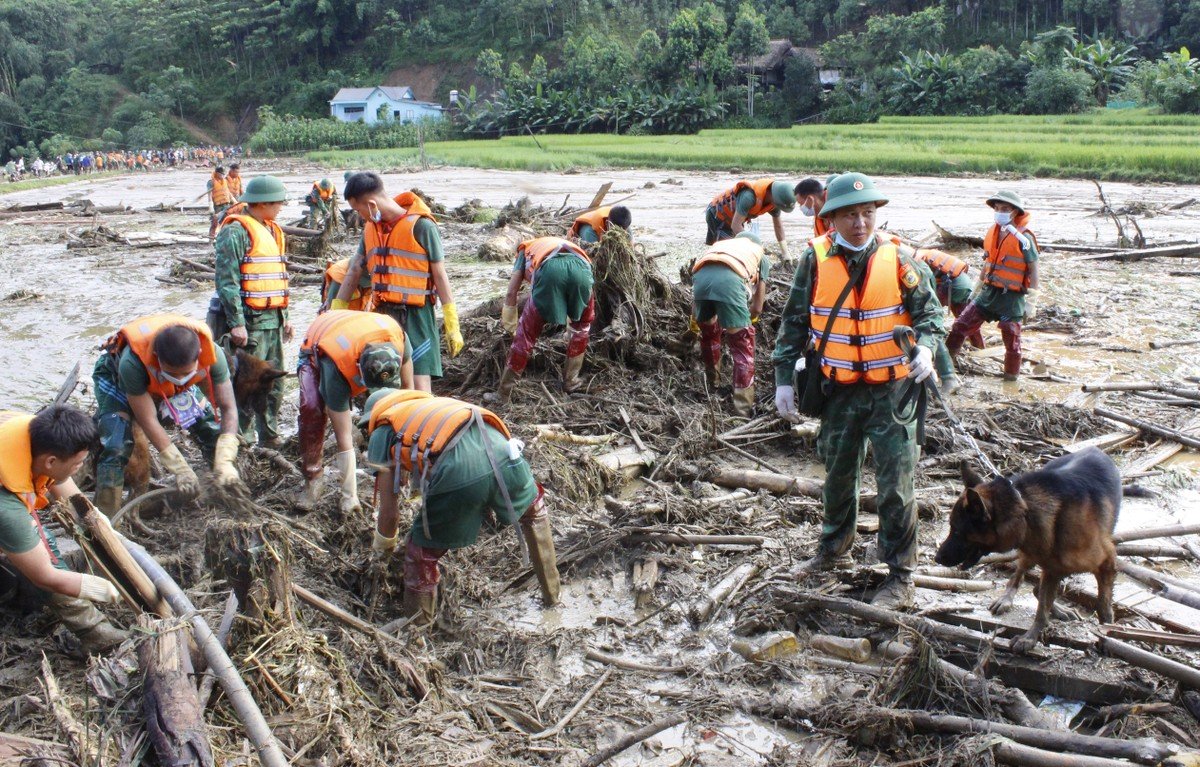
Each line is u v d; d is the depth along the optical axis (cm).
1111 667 414
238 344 676
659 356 832
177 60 10119
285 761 359
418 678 423
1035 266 814
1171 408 770
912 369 457
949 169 3192
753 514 592
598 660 458
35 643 456
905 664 409
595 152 4469
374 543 498
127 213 2669
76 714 384
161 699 359
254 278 683
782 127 6525
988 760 359
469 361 856
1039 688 418
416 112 8688
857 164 3397
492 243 1589
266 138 7306
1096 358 929
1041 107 5559
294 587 465
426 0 10706
